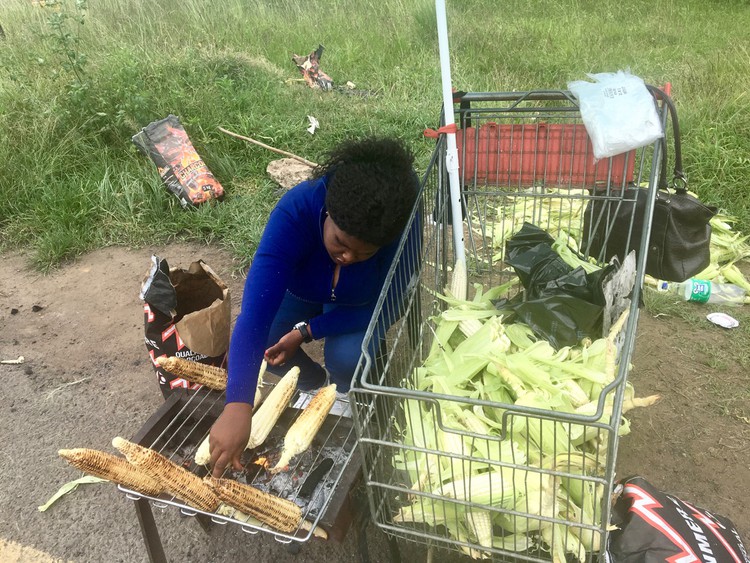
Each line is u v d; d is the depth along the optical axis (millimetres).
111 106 5844
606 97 2516
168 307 2604
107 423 3236
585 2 10633
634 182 2947
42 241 4770
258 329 1948
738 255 4223
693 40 8445
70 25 8047
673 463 2783
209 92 6285
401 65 7762
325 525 1882
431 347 2533
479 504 1745
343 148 1968
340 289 2410
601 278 2307
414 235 2311
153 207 5043
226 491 1784
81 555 2580
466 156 2844
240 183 5391
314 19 9500
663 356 3414
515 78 7047
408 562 2432
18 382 3533
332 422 2371
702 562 1958
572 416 1475
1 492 2871
